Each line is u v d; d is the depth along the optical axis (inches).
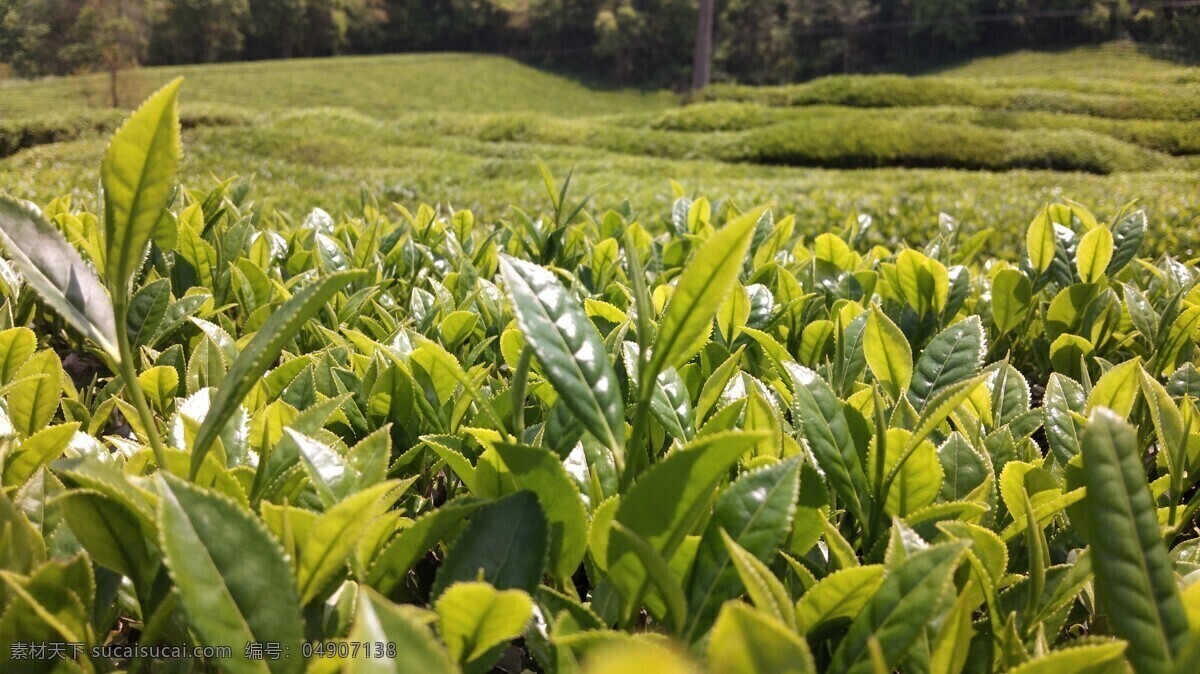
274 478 43.3
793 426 55.4
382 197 350.0
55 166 524.7
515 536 36.3
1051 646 38.7
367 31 2881.4
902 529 36.3
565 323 37.6
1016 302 89.7
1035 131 770.2
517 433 42.5
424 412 56.6
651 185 425.1
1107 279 92.2
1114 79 1380.4
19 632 30.5
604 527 37.7
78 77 1503.4
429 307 85.1
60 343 95.7
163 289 77.0
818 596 34.3
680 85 2864.2
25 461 44.5
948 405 39.6
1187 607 29.8
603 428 36.0
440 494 63.7
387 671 23.9
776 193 356.2
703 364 65.1
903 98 1147.3
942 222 137.3
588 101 2588.6
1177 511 50.6
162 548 27.7
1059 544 49.0
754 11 2928.2
